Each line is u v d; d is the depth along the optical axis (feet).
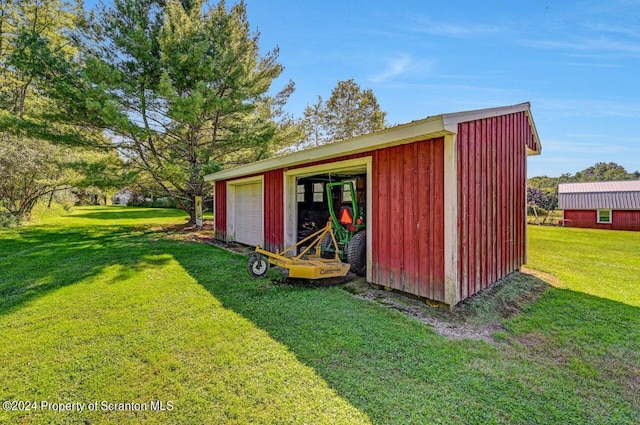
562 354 9.21
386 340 9.77
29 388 7.51
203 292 14.38
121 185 33.73
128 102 34.45
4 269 18.56
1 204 41.37
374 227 15.33
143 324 10.95
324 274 15.17
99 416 6.59
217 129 40.32
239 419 6.42
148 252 24.00
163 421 6.41
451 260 11.99
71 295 13.97
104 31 34.30
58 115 31.12
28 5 51.88
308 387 7.41
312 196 27.04
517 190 17.98
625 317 11.97
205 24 35.73
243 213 28.66
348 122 77.20
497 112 14.99
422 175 12.93
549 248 28.78
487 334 10.50
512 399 7.10
